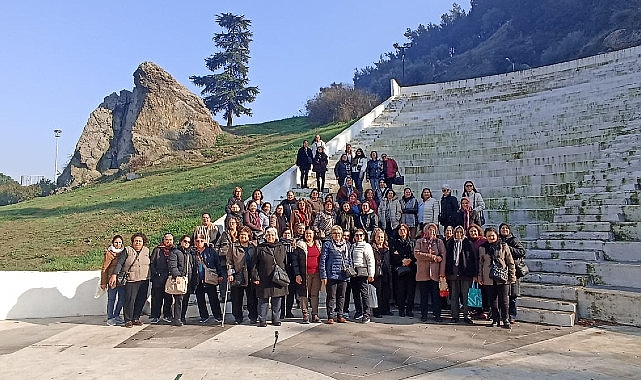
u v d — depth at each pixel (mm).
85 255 15766
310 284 10789
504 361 7480
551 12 108500
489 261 9922
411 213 13320
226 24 65688
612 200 13250
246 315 11656
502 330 9547
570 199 14008
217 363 7680
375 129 26328
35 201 31109
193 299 12086
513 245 9992
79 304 12156
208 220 11984
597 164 15406
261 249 10422
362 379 6797
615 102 20297
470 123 23969
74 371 7457
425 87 31844
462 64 114250
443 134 23250
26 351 8711
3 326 10844
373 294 10797
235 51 64625
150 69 40062
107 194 28344
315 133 37656
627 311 9484
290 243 10906
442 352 8070
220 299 12047
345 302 11508
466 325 10141
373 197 14234
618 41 82312
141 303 10906
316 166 17438
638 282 10289
